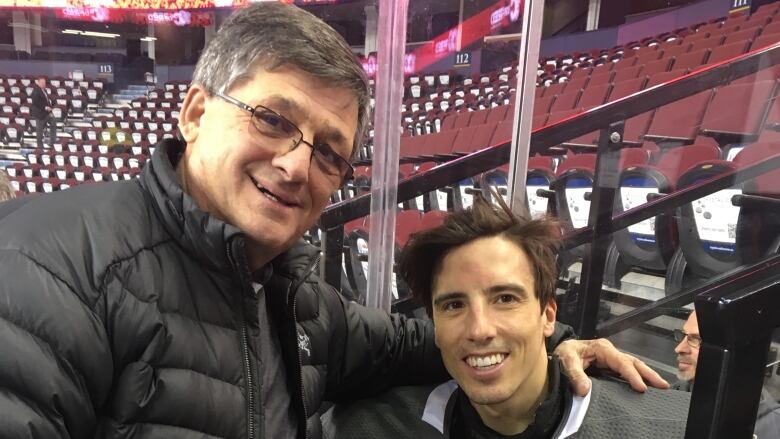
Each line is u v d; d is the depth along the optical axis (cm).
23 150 959
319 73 69
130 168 871
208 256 71
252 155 70
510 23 269
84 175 840
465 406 109
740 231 204
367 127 81
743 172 204
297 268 85
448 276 100
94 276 63
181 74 1048
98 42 1102
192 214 69
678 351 161
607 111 203
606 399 105
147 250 69
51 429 57
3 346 56
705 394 54
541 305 101
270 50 68
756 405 54
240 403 74
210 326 73
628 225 213
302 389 86
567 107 507
